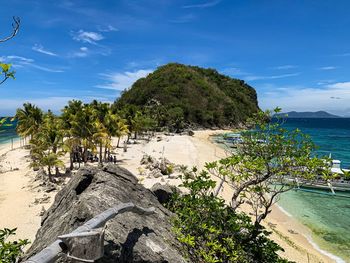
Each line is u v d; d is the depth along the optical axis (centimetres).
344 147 9506
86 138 4866
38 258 494
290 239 2528
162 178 4106
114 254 768
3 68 512
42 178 4016
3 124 609
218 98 17850
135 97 16575
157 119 12562
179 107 14312
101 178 1161
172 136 10800
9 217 2788
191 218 1033
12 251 678
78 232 606
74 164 5278
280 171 1048
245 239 1093
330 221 3061
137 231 895
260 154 1136
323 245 2505
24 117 6744
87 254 595
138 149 7250
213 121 16225
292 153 1062
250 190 1122
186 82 17950
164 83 17250
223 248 917
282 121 1134
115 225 859
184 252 938
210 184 1127
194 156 6556
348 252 2370
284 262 1078
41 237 997
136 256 809
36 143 4441
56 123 5928
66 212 1047
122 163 5356
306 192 4094
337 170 4209
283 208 3403
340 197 3894
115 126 5859
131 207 898
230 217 1080
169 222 1100
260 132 1149
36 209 2995
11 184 3978
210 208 1071
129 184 1222
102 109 6838
